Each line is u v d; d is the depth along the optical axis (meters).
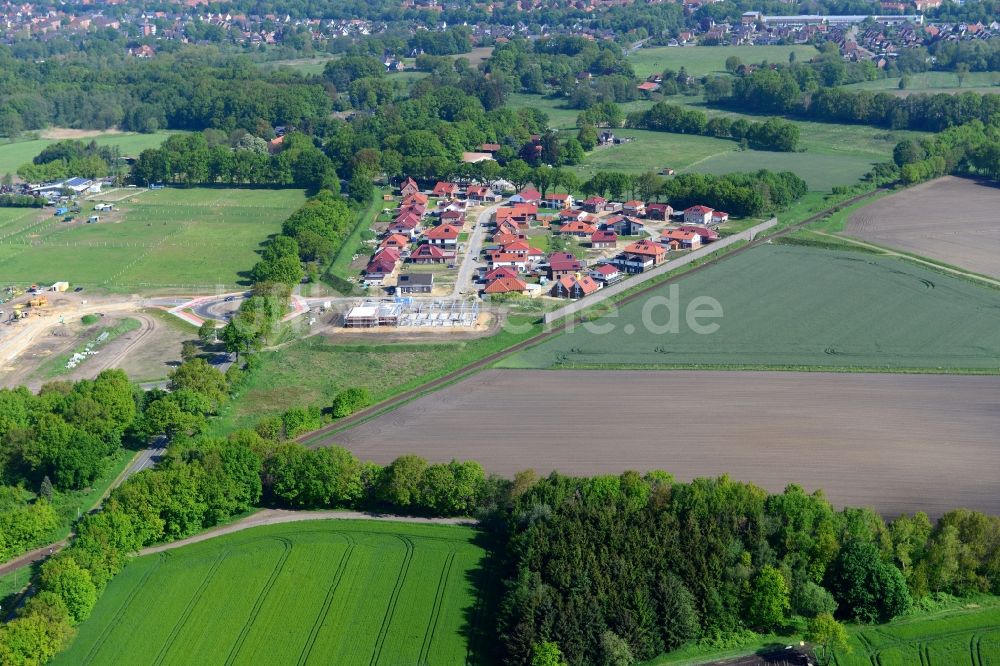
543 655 142.00
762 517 166.00
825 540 160.12
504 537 176.25
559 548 158.38
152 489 177.25
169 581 165.75
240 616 157.25
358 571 167.50
